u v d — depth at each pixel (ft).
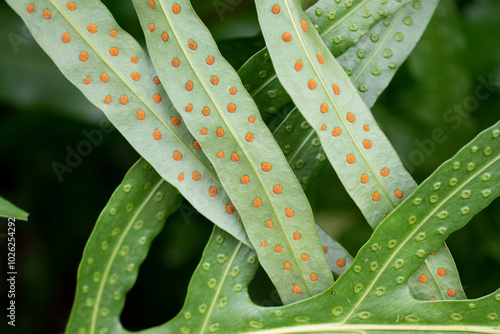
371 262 2.10
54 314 2.78
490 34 2.81
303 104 2.08
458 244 2.73
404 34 2.20
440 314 2.10
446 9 2.68
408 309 2.10
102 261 2.16
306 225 2.10
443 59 2.68
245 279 2.14
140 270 2.84
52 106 2.53
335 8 2.15
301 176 2.17
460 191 2.08
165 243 2.82
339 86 2.10
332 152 2.10
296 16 2.08
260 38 2.30
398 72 2.77
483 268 2.74
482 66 2.80
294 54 2.08
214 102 2.09
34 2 2.10
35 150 2.72
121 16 2.57
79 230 2.80
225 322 2.14
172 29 2.09
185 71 2.09
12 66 2.52
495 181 2.08
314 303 2.11
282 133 2.16
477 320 2.09
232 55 2.31
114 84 2.11
